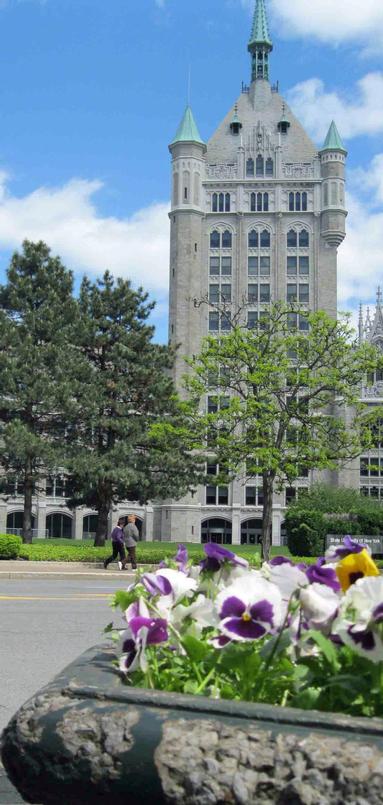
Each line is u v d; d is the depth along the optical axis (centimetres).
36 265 4403
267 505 3631
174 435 3988
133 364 4253
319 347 3688
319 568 261
